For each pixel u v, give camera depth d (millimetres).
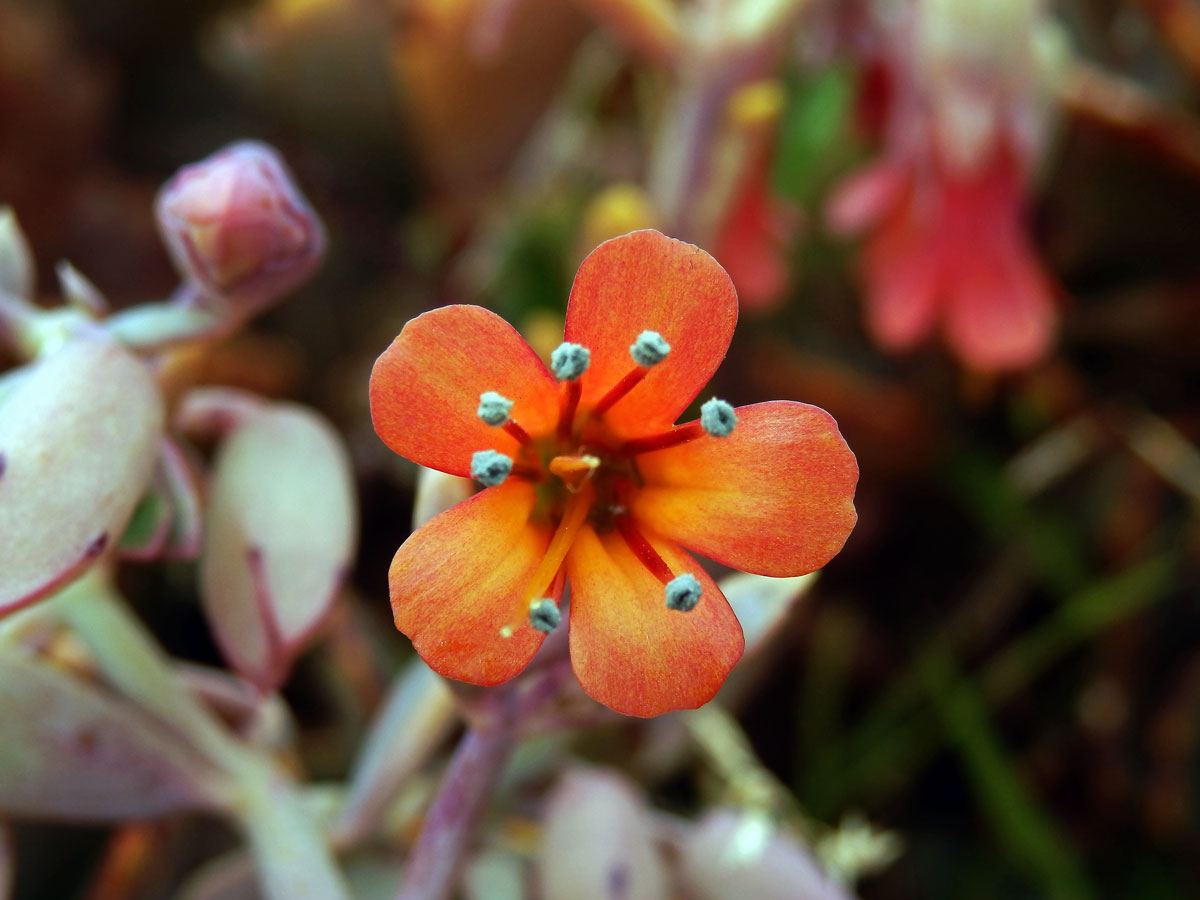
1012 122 134
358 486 150
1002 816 130
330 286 162
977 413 157
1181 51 148
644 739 124
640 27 137
